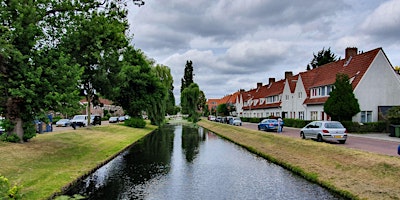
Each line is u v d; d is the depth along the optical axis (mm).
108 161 17547
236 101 96938
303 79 46469
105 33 19109
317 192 11086
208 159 18703
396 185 10172
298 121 42562
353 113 32125
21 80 15305
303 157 16625
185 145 26781
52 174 12305
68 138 23094
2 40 13898
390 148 18375
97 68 21656
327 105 33062
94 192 10898
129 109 46344
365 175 11719
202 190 11352
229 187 11789
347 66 39188
